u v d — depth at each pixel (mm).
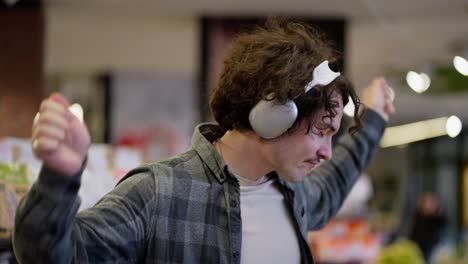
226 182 1563
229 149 1604
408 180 17406
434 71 7984
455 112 12594
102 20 6441
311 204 1879
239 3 5691
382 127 2109
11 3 5055
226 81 1572
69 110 1180
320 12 5945
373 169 17859
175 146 9094
